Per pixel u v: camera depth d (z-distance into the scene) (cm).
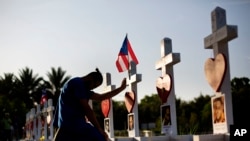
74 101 535
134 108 1627
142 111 9650
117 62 1527
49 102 3070
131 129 1653
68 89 539
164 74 1269
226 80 817
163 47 1270
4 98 6138
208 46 877
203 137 797
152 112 9638
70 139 524
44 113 3284
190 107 8375
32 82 7862
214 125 871
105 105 1938
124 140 1293
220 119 842
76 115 530
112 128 1875
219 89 835
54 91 7712
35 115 4028
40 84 7912
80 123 525
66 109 531
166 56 1246
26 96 7775
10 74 7894
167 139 1115
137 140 1227
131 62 1617
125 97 1709
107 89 1850
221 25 833
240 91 5734
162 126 1302
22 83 7831
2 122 3828
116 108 8831
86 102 529
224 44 829
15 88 7775
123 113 8788
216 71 840
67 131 526
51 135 2967
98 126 527
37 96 7800
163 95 1269
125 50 1514
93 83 555
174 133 1220
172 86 1231
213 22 852
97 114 7500
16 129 5975
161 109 1300
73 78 554
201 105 8381
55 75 7738
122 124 8744
